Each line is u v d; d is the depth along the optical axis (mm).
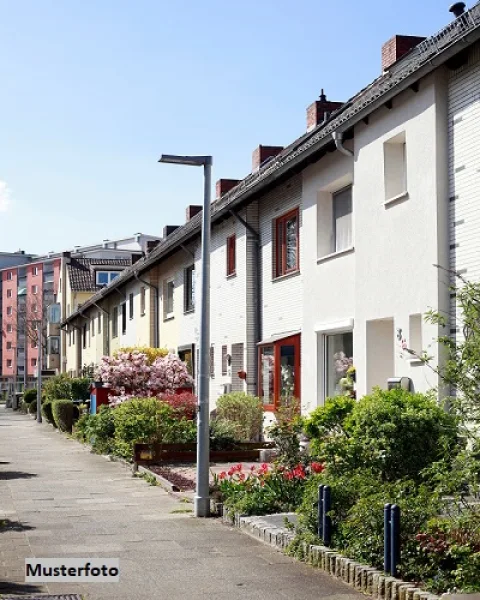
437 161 12867
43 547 10117
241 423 21109
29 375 115875
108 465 20875
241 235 23188
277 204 21141
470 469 7195
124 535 10930
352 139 15953
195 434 19812
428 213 13047
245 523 11195
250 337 22516
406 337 13672
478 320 7453
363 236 15273
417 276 13344
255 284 22594
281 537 9930
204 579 8453
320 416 13242
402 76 12891
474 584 6977
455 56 12430
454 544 7395
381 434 10766
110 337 47219
